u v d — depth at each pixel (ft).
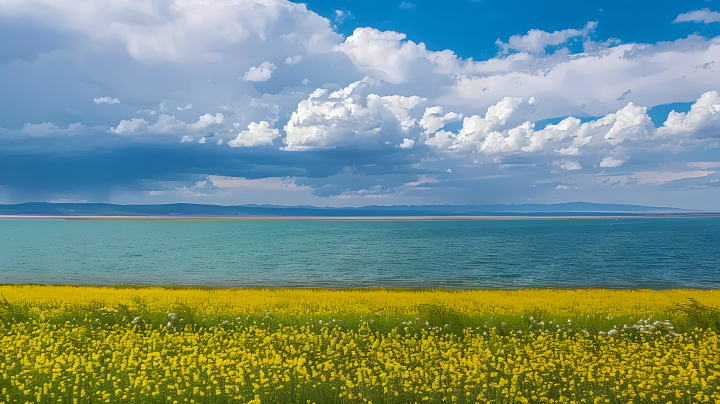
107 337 40.88
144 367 31.27
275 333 42.32
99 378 30.07
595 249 284.20
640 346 38.17
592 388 28.84
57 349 36.65
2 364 31.71
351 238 433.89
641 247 300.20
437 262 210.79
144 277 152.15
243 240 402.52
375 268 185.37
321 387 29.17
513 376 30.19
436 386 28.50
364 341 41.78
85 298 68.85
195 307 61.26
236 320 51.65
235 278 151.23
